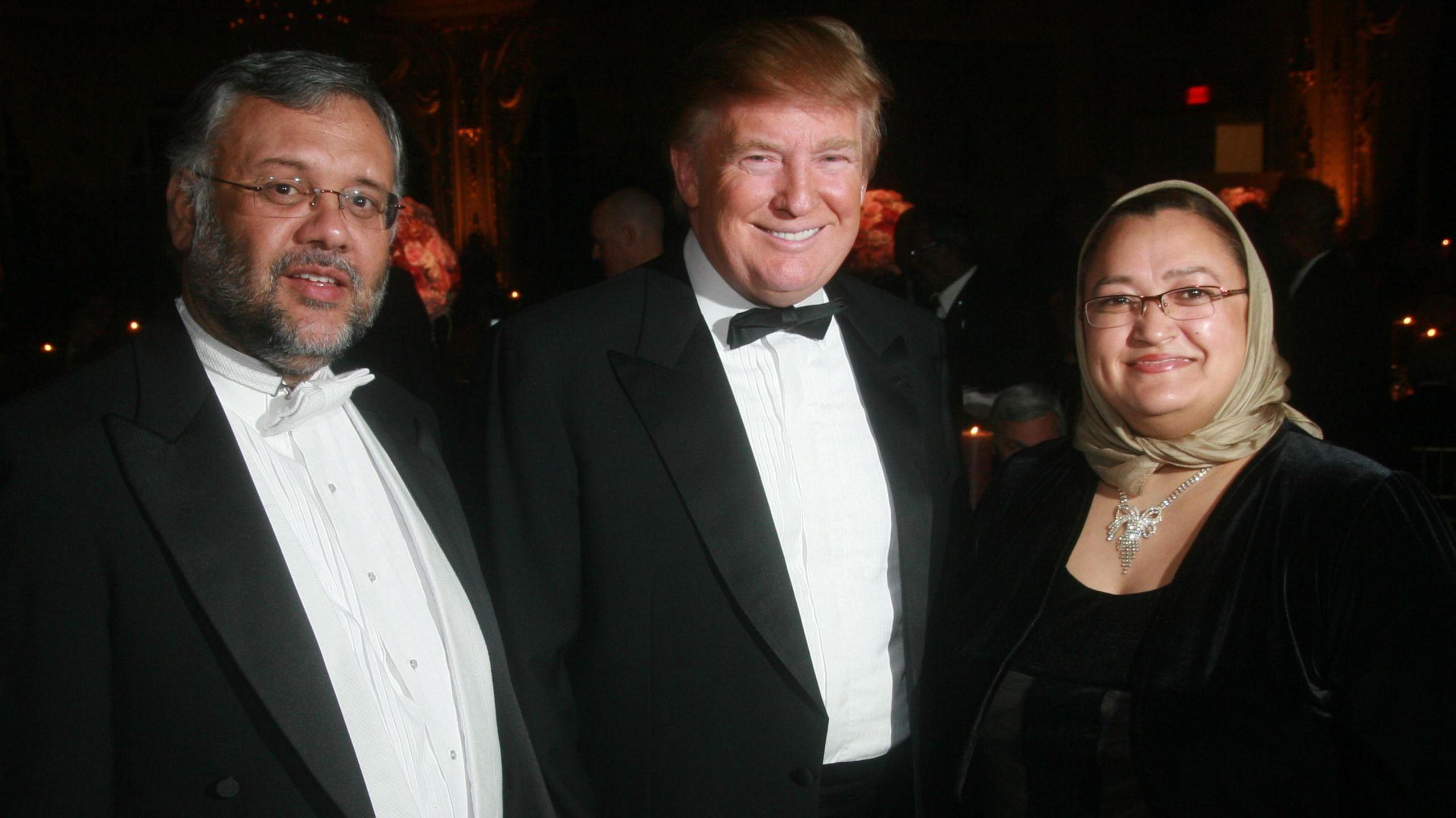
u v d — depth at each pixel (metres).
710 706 1.89
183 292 1.59
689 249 2.12
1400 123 13.07
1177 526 1.79
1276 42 13.60
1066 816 1.73
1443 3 12.88
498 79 14.95
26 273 13.35
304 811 1.39
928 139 14.39
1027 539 1.94
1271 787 1.58
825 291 2.15
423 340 5.06
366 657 1.49
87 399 1.41
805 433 2.01
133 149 14.66
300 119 1.52
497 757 1.64
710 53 1.93
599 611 1.93
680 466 1.91
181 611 1.36
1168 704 1.64
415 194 15.45
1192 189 1.81
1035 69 14.36
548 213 15.52
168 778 1.34
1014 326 4.86
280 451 1.55
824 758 1.95
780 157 1.89
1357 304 4.47
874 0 13.48
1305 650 1.59
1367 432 4.43
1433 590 1.52
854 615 1.97
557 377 1.96
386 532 1.61
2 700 1.26
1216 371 1.74
